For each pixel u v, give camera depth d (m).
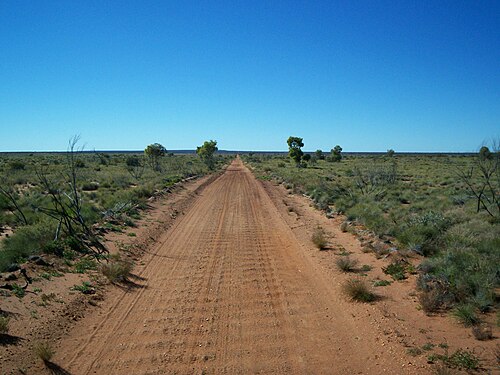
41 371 6.12
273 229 17.42
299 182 36.16
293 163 80.81
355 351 6.87
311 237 15.47
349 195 26.36
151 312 8.53
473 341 6.85
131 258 12.46
